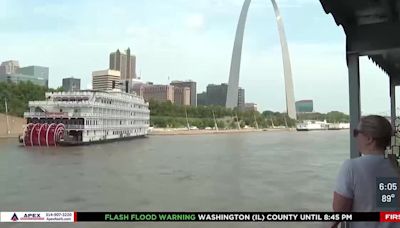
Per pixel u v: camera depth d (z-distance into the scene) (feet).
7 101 459.32
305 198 108.47
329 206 97.71
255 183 136.36
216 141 415.44
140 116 450.30
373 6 26.25
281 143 378.12
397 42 27.14
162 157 237.66
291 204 100.58
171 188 127.13
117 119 376.68
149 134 524.52
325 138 483.51
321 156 240.32
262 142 396.78
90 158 228.02
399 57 40.52
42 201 106.42
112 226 73.72
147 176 156.66
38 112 322.75
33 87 498.69
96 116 329.93
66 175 158.71
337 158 226.99
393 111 51.44
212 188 126.82
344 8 26.84
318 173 162.30
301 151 280.31
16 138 384.88
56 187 129.59
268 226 68.59
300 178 147.74
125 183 138.41
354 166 12.75
